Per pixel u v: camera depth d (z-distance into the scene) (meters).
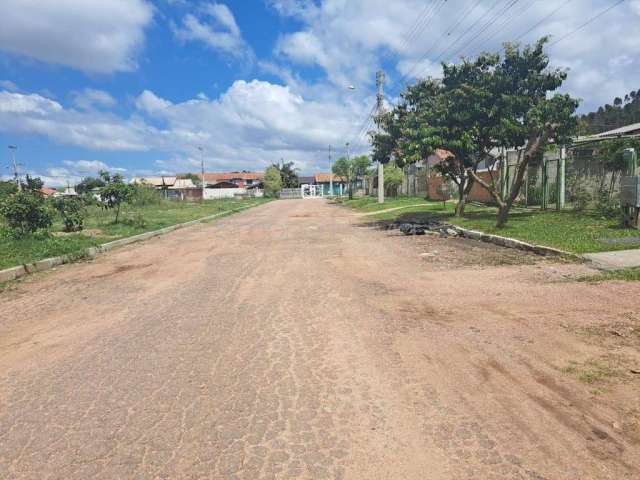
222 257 11.12
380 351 4.32
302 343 4.64
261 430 3.02
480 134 14.85
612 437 2.77
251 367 4.08
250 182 101.38
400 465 2.61
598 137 16.58
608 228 10.77
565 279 6.74
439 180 32.25
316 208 39.00
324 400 3.40
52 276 9.55
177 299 6.85
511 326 4.81
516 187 12.62
